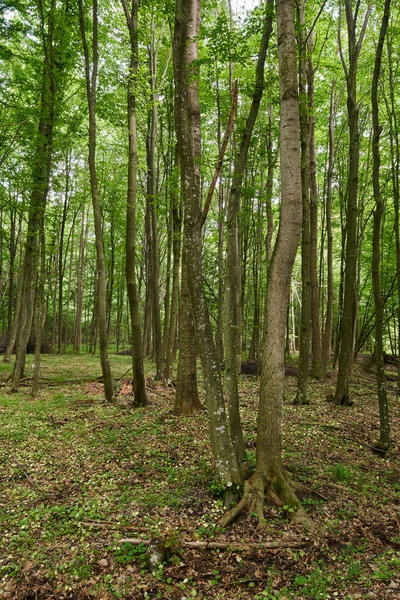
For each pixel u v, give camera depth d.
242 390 12.27
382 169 14.12
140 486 5.33
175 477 5.53
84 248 29.72
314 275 13.79
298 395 10.09
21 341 11.59
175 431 7.53
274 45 6.40
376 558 3.90
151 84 12.63
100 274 10.18
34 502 4.96
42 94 10.70
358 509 4.79
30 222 11.72
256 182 16.22
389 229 15.75
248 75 11.19
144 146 16.84
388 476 5.89
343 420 8.60
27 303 13.50
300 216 4.58
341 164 16.47
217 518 4.47
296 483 5.09
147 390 11.73
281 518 4.45
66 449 6.67
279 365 4.84
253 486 4.73
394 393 12.24
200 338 4.86
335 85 15.16
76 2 11.21
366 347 31.06
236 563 3.79
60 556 3.94
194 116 8.10
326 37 11.91
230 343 5.46
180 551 3.89
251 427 7.93
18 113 10.67
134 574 3.68
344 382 10.07
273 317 4.80
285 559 3.84
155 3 9.30
